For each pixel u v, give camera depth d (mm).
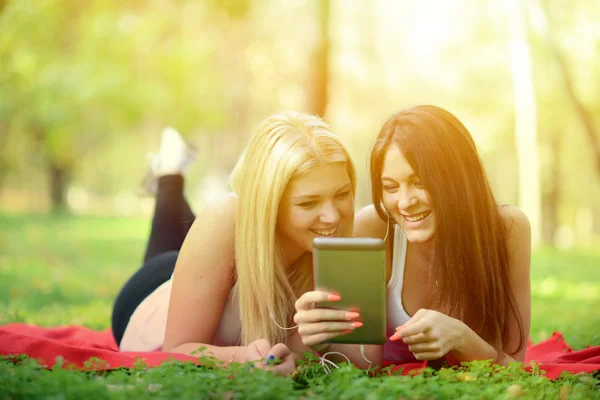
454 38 22281
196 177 33438
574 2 17141
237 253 3574
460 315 3643
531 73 16875
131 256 16125
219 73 23484
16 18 19781
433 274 3672
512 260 3756
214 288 3674
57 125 22344
